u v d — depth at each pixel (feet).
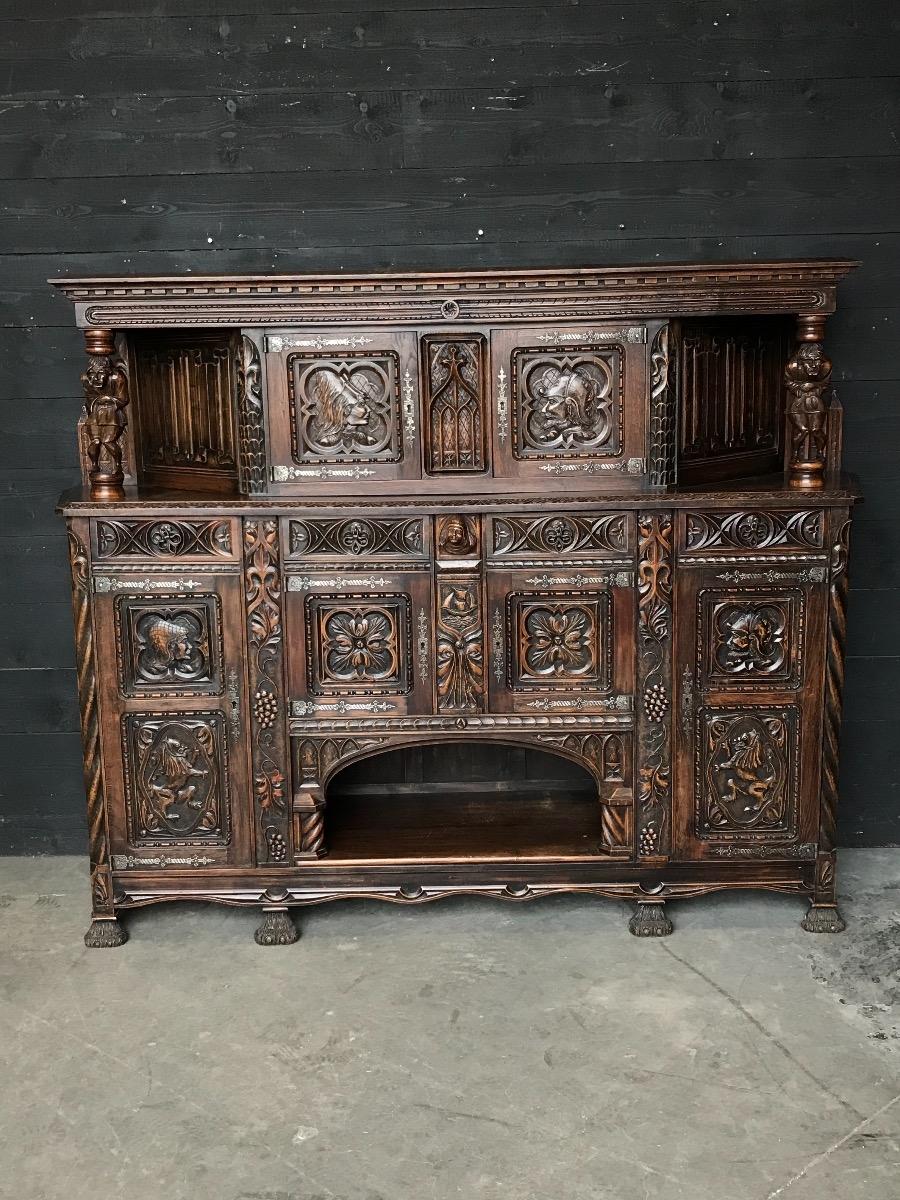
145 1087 8.48
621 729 10.36
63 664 12.07
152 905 11.25
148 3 10.89
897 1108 8.15
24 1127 8.07
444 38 10.93
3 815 12.35
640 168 11.13
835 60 10.92
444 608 10.17
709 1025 9.14
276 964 10.15
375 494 10.18
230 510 9.94
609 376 10.02
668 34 10.91
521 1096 8.32
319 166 11.16
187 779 10.44
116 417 10.01
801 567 10.08
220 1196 7.43
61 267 11.34
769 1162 7.64
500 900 11.26
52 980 9.92
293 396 10.07
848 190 11.15
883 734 12.07
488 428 10.11
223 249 11.32
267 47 10.96
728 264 9.62
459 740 10.44
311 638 10.25
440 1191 7.43
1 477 11.69
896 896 11.21
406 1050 8.87
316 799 10.46
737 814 10.50
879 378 11.44
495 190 11.19
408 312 9.83
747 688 10.29
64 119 11.08
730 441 10.85
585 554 10.07
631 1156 7.71
